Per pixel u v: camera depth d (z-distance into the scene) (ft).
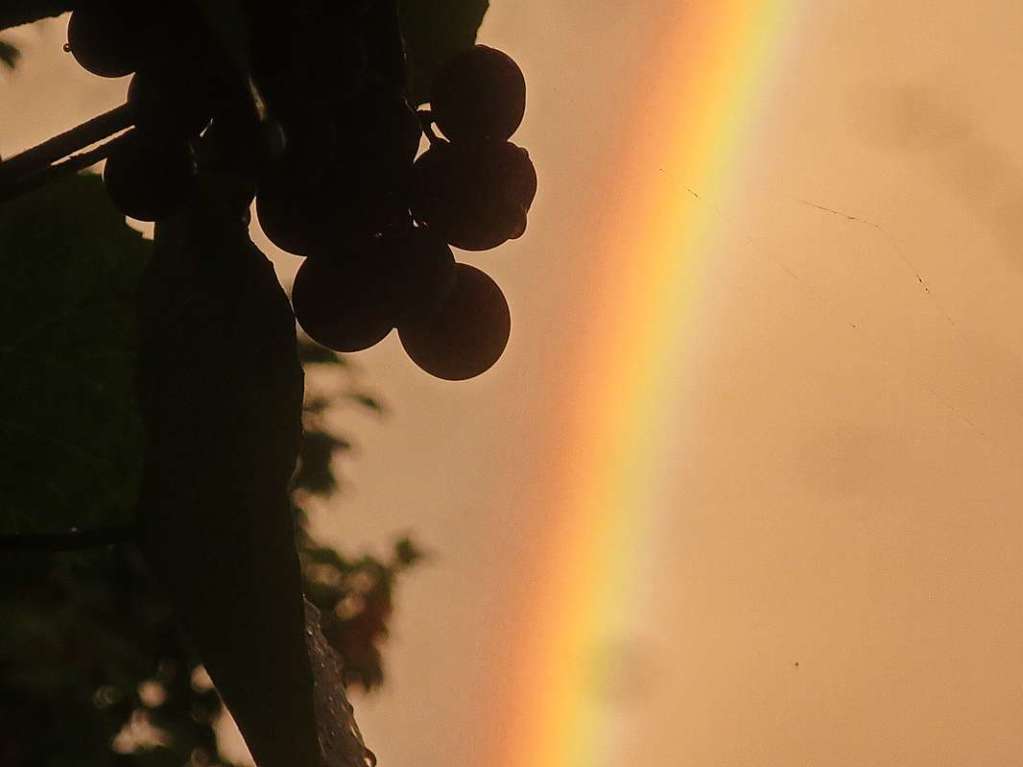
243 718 1.42
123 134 1.46
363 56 1.45
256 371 1.45
